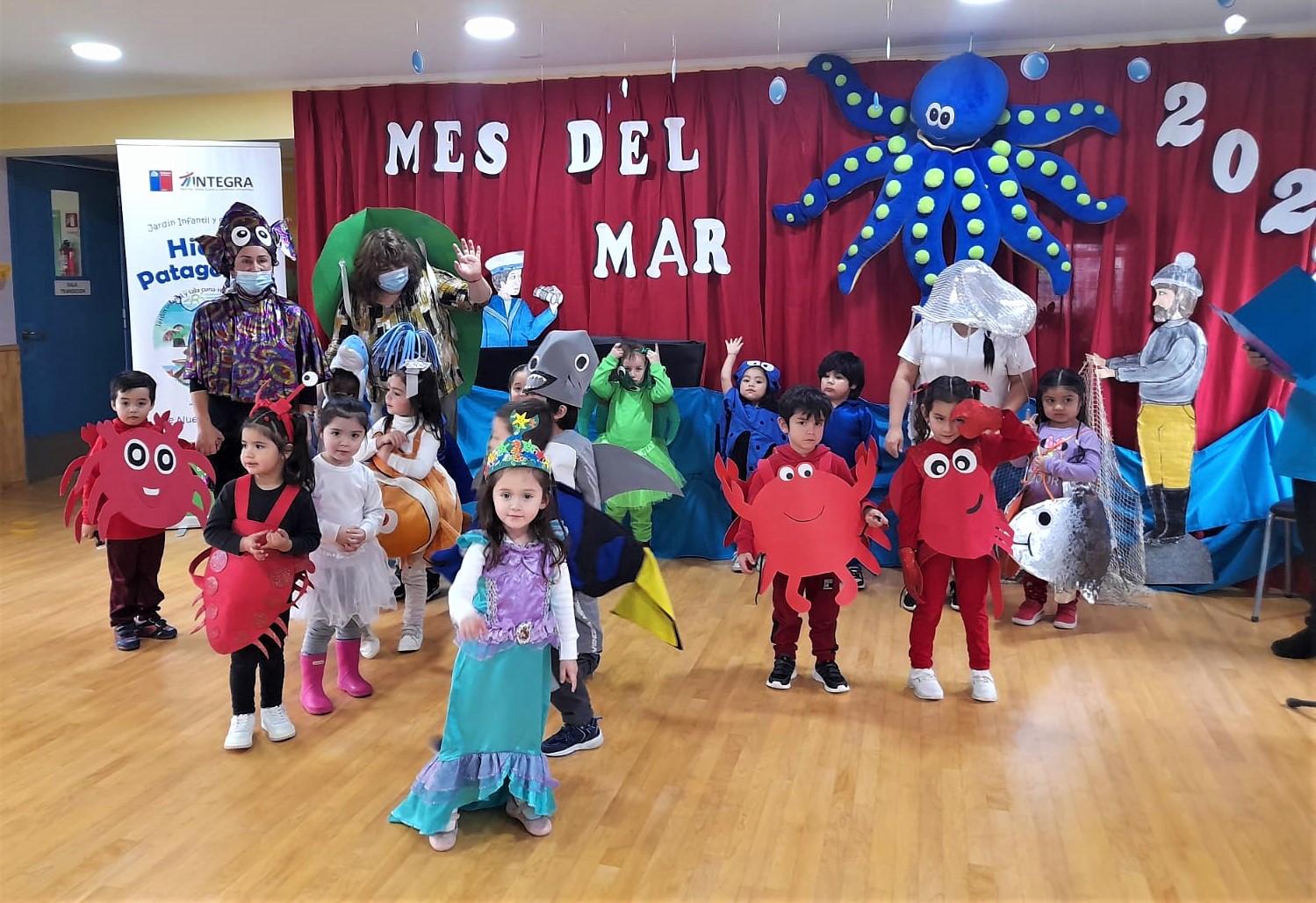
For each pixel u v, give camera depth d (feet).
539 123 15.60
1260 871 7.27
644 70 15.37
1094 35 13.66
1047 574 11.92
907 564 10.14
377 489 10.19
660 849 7.58
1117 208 13.44
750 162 14.85
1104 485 13.07
